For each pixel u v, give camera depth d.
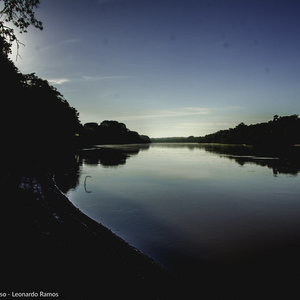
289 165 25.91
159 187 14.27
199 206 10.38
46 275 3.90
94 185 14.73
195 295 4.18
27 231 5.68
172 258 5.65
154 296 3.86
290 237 7.09
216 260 5.61
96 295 3.55
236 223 8.30
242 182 16.08
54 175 17.58
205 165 26.36
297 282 4.72
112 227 7.70
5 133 21.33
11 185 10.46
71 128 52.59
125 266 4.75
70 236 5.88
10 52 12.27
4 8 10.95
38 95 35.78
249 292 4.36
